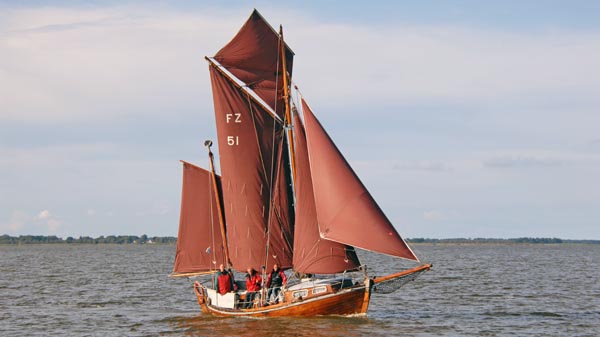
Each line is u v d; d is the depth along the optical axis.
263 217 73.56
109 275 153.00
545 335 66.81
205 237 78.38
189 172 78.44
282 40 72.38
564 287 114.44
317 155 67.31
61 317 79.88
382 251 64.75
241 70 73.31
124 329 70.94
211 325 69.44
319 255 68.12
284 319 69.19
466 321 74.50
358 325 67.75
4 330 71.00
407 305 88.75
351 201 66.06
